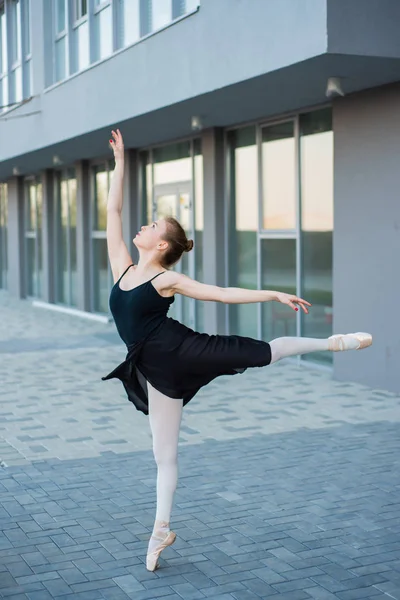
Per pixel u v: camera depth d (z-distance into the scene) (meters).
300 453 6.86
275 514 5.38
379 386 9.52
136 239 4.30
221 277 12.93
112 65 11.84
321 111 10.62
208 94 9.55
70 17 14.52
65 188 20.16
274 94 9.61
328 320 10.78
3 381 10.44
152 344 4.15
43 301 21.47
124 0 12.45
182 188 14.23
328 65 8.00
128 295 4.20
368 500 5.64
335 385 9.86
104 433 7.66
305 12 7.70
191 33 9.64
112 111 11.96
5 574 4.46
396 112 8.95
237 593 4.21
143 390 4.48
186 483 6.05
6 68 19.28
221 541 4.93
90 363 11.84
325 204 10.68
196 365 4.13
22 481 6.15
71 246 19.89
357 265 9.69
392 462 6.57
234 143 12.62
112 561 4.64
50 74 15.23
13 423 8.11
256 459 6.69
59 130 14.26
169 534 4.52
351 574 4.44
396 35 7.68
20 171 21.36
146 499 5.70
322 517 5.32
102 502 5.65
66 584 4.34
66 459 6.76
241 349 4.09
